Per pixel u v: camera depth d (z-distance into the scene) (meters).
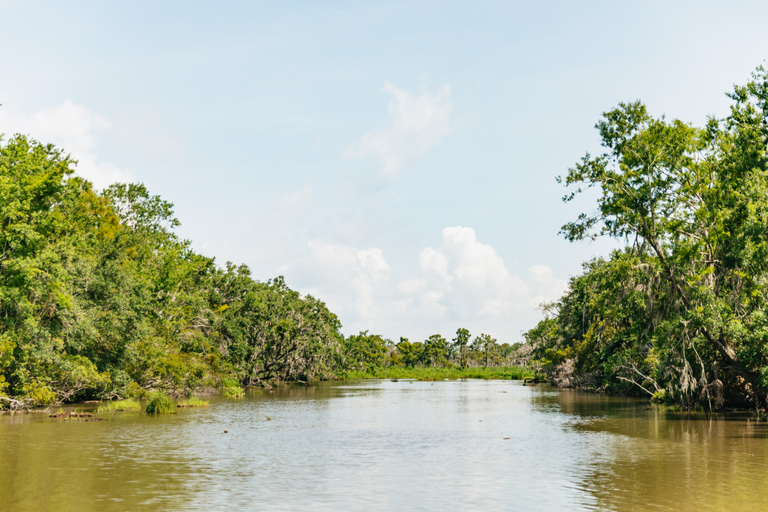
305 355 102.00
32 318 37.19
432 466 20.69
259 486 17.16
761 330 31.88
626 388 61.25
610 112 36.50
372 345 168.75
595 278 38.69
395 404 52.78
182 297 68.50
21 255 37.19
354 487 17.14
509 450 24.55
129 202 67.50
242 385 89.75
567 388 83.81
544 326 96.81
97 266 48.06
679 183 36.47
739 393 40.75
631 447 24.67
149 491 16.31
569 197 37.94
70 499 15.31
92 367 42.88
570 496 15.95
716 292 35.28
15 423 32.47
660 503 15.09
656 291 37.16
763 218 31.70
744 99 35.50
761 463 20.64
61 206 46.88
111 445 24.78
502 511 14.45
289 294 102.19
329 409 46.94
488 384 107.38
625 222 36.81
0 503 14.91
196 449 24.11
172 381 57.25
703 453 22.83
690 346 37.03
